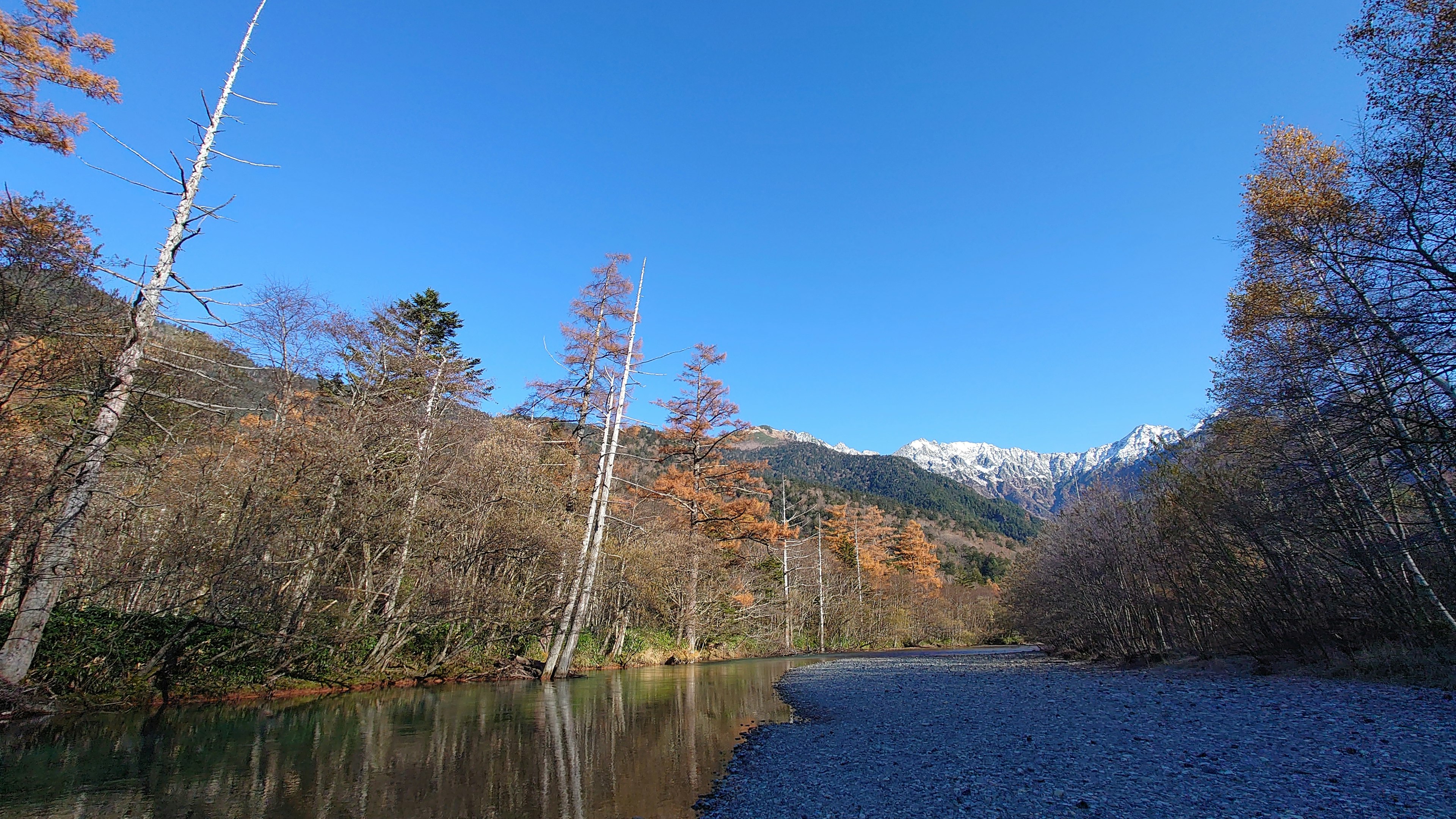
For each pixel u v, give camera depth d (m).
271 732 9.74
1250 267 14.01
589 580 18.95
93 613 10.72
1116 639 23.44
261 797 6.51
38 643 9.43
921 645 55.06
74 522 9.69
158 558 12.09
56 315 9.34
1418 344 9.41
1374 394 10.21
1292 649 16.25
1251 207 13.85
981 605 64.25
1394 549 12.77
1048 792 6.57
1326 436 12.51
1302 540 14.94
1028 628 34.16
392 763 8.12
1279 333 13.35
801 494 96.81
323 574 14.96
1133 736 9.20
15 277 8.88
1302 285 12.90
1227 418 15.27
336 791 6.83
